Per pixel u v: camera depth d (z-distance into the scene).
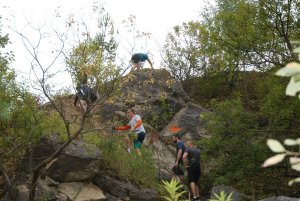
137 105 16.62
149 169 13.48
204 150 14.38
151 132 15.98
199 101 21.28
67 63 8.60
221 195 2.22
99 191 11.65
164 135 16.81
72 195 10.98
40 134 11.09
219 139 14.01
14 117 9.89
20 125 10.06
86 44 8.60
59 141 11.36
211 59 18.98
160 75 18.44
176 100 18.31
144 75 16.91
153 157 15.38
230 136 14.21
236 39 14.38
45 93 8.65
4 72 9.23
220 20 14.80
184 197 12.64
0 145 10.17
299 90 1.33
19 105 9.72
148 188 12.75
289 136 14.11
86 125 12.77
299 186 13.84
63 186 11.16
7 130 10.02
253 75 19.62
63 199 10.67
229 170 13.89
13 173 10.92
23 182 10.63
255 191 13.61
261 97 17.48
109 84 8.65
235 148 13.93
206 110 18.58
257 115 14.38
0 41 11.55
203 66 21.61
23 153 11.00
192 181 12.23
